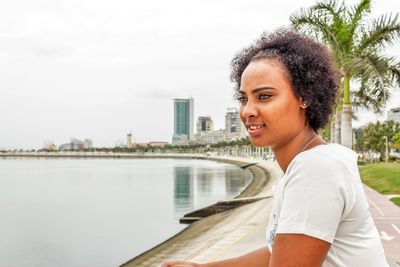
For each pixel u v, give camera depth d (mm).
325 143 1696
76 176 107812
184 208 45844
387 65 14453
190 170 132625
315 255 1409
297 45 1672
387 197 23609
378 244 1557
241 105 1730
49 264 23359
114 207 47469
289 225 1429
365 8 16562
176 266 1884
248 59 1880
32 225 36562
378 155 99000
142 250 25750
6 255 25609
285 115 1616
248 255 1905
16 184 83188
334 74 1740
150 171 128125
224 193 62688
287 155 1685
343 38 16266
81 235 31422
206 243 16609
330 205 1416
